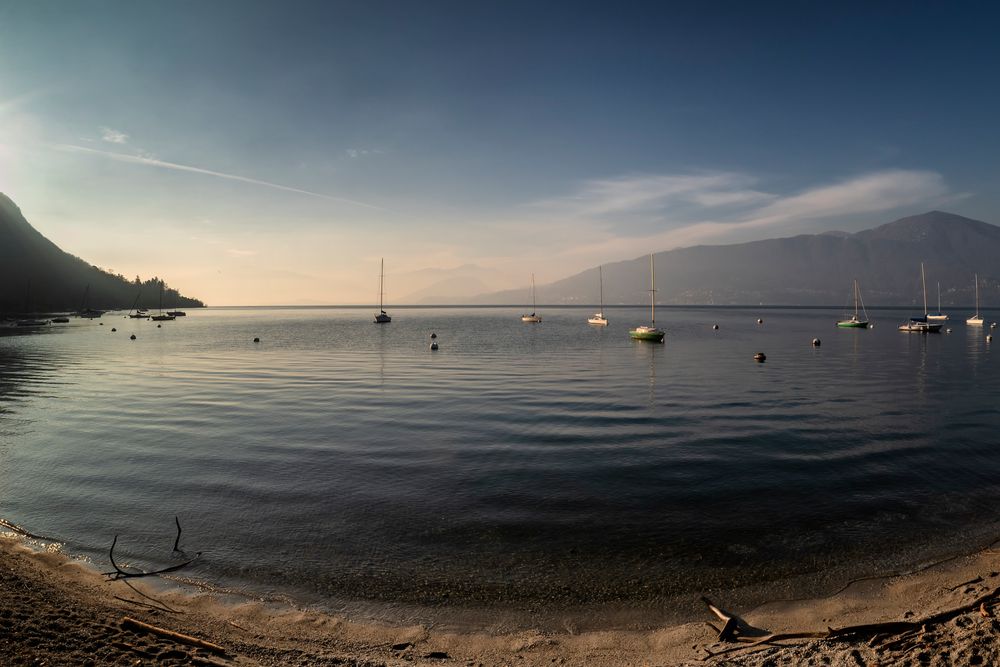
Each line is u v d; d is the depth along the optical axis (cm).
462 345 8806
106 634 941
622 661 947
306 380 4638
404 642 1005
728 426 2820
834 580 1232
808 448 2378
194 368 5559
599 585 1222
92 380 4641
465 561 1332
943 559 1324
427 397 3738
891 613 1074
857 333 12719
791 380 4706
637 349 8050
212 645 937
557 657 962
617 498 1759
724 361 6350
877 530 1506
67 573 1229
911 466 2114
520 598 1170
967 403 3559
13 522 1555
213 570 1282
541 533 1492
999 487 1859
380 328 14812
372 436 2588
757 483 1905
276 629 1037
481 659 955
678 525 1546
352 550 1390
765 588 1202
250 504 1705
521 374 5066
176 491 1819
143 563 1312
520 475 1994
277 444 2436
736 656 937
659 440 2516
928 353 7562
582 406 3394
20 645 867
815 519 1588
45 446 2398
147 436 2584
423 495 1783
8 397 3750
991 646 885
